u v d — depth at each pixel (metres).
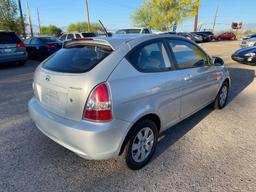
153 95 2.48
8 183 2.34
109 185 2.34
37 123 2.66
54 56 2.85
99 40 2.47
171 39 3.00
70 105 2.21
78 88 2.12
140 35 2.75
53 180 2.40
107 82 2.10
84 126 2.10
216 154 2.92
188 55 3.24
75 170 2.57
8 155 2.83
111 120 2.11
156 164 2.70
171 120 2.96
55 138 2.41
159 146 3.10
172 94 2.79
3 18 18.83
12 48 9.28
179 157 2.84
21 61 9.97
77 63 2.35
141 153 2.57
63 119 2.29
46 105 2.57
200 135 3.43
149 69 2.52
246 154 2.92
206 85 3.65
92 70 2.15
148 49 2.60
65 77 2.26
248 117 4.14
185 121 3.94
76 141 2.15
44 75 2.56
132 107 2.27
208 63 3.74
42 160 2.74
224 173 2.54
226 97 4.67
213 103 4.40
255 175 2.51
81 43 2.68
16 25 19.80
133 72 2.32
